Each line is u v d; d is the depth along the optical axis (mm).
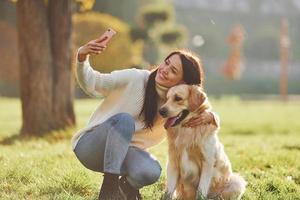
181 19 81188
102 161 5750
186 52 5812
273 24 85812
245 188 6637
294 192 6938
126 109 5766
